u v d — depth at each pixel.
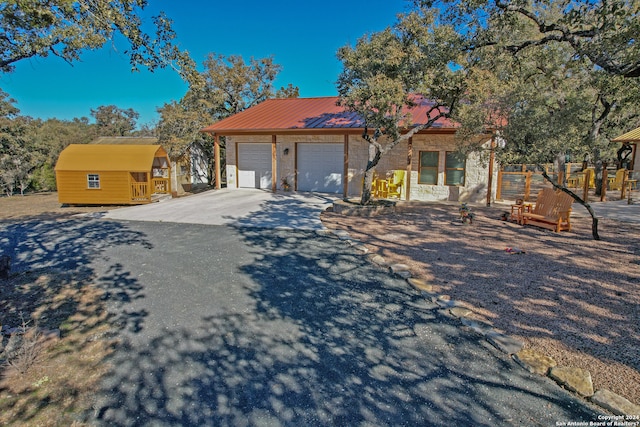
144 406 2.91
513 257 6.58
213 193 16.02
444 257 6.66
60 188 14.68
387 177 14.92
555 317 4.23
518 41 9.64
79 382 3.22
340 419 2.75
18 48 5.26
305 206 12.57
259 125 16.19
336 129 14.35
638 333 3.82
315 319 4.34
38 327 4.14
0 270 5.79
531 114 7.86
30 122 27.70
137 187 14.78
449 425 2.68
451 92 9.77
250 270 6.07
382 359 3.51
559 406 2.85
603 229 8.85
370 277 5.72
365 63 9.61
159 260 6.68
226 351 3.68
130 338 3.96
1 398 3.02
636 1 5.80
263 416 2.79
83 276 5.93
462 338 3.87
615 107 14.58
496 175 14.02
